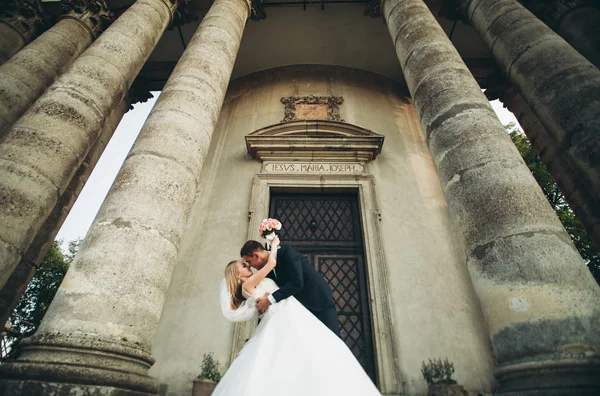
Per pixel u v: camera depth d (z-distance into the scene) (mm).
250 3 9031
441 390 5336
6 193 4109
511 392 2891
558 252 3344
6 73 7113
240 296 2736
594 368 2682
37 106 5070
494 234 3693
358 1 11219
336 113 10766
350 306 7059
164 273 3908
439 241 7809
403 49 6711
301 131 9656
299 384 1910
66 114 5090
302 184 8594
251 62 13062
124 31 6801
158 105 5520
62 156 4789
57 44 8164
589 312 2980
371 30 12148
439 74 5609
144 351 3355
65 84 5410
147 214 4051
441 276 7223
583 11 8422
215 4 8164
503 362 3178
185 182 4672
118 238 3754
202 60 6410
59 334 3045
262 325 2396
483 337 6457
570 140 4570
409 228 7973
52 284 19422
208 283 7082
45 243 7723
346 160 9195
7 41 8930
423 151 10055
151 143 4789
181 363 6098
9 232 3955
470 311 6785
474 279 3762
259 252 2945
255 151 9273
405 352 6207
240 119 10898
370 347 6516
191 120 5328
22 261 7207
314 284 2816
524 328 3082
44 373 2748
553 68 5242
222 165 9438
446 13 9172
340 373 1964
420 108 5602
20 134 4695
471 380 5926
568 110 4703
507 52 6312
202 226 8086
